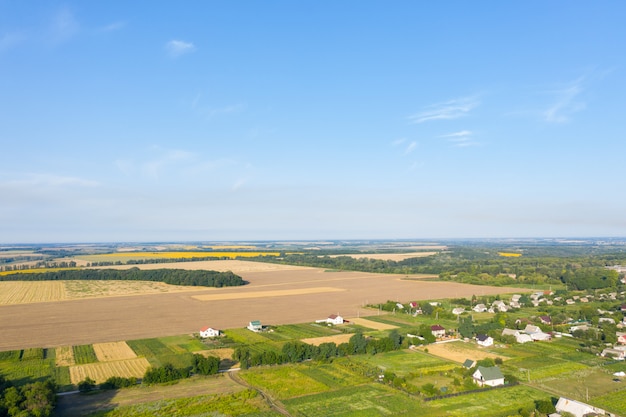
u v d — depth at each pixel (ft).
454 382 291.79
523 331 427.74
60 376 306.55
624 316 517.96
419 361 343.26
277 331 452.35
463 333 419.54
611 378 305.73
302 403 259.60
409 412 248.32
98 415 240.94
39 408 234.58
